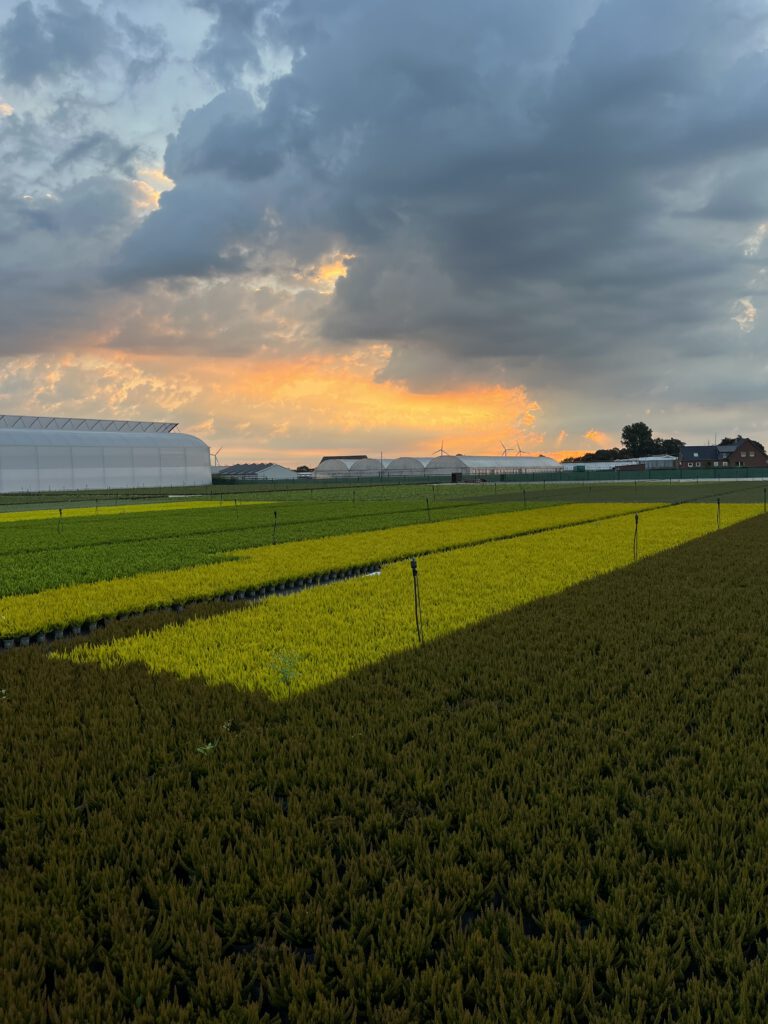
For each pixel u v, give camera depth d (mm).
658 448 192500
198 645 12922
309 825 6301
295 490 94250
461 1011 4074
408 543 28875
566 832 5891
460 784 6789
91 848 5836
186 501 69625
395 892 5207
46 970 4680
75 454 96938
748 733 8133
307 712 8953
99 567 23328
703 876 5277
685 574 19422
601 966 4535
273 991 4336
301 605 16453
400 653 11914
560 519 40750
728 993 4238
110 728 8570
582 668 10641
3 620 15320
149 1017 4102
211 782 7020
